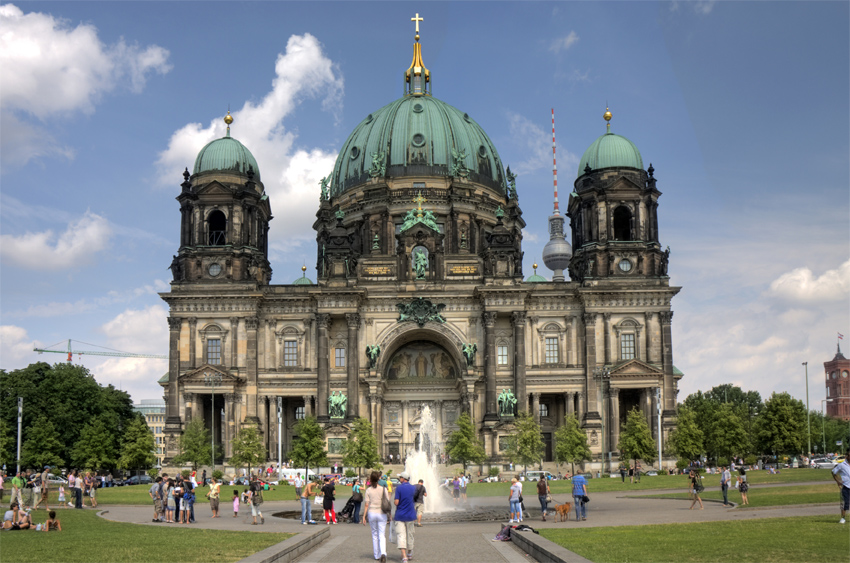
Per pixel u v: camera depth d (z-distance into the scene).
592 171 136.50
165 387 163.75
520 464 121.56
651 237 134.50
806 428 152.12
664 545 32.59
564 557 28.08
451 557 33.88
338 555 34.72
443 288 133.62
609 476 121.00
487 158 160.50
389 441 139.25
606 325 131.12
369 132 160.62
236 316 131.50
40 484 64.31
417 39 174.75
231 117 144.25
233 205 134.25
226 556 31.56
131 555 31.77
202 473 124.88
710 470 121.56
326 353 130.25
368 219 151.88
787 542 31.72
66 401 141.12
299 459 121.38
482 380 132.25
